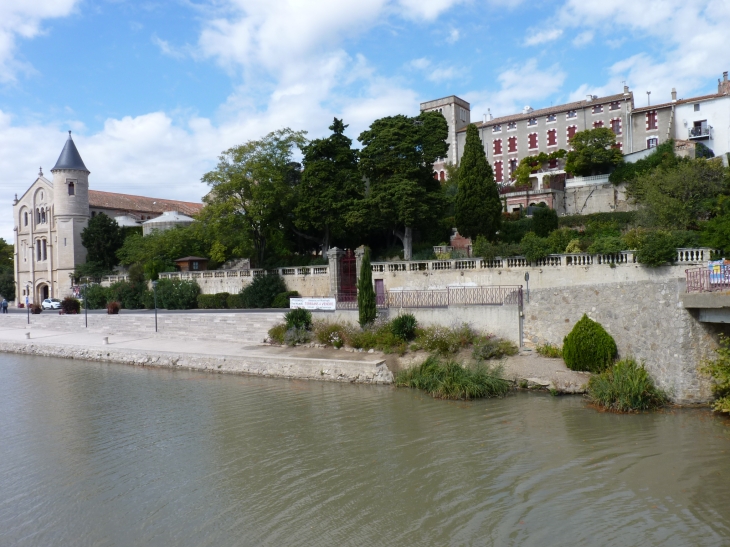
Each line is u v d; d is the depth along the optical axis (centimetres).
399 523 1209
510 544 1102
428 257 4206
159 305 5122
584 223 4675
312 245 5275
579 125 6438
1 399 2520
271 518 1255
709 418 1761
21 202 7688
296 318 3325
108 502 1373
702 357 1891
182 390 2575
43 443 1853
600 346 2225
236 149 4753
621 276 3142
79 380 2911
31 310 5628
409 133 4434
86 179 7281
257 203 4606
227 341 3641
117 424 2048
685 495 1264
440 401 2203
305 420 2009
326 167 4491
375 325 3075
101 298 5709
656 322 2003
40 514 1320
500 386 2233
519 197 5778
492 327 2769
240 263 5734
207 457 1662
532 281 3453
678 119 5834
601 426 1767
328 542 1141
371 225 4366
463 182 4222
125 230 7100
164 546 1154
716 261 2662
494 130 7050
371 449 1675
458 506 1276
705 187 3806
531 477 1412
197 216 4897
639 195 4362
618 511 1212
